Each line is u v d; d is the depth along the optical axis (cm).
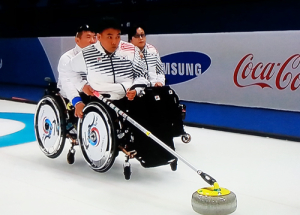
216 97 574
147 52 469
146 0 648
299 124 504
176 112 464
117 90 355
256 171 380
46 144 414
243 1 543
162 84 462
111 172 380
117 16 696
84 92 364
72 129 414
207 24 586
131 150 341
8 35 920
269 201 305
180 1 608
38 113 418
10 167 401
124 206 296
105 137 343
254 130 545
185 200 306
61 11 791
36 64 835
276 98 516
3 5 905
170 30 631
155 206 295
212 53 566
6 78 920
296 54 491
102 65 352
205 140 515
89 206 297
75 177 366
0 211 289
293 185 341
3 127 607
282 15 511
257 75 529
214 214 260
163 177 363
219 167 393
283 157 430
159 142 313
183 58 600
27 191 331
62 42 765
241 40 536
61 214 283
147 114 343
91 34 393
